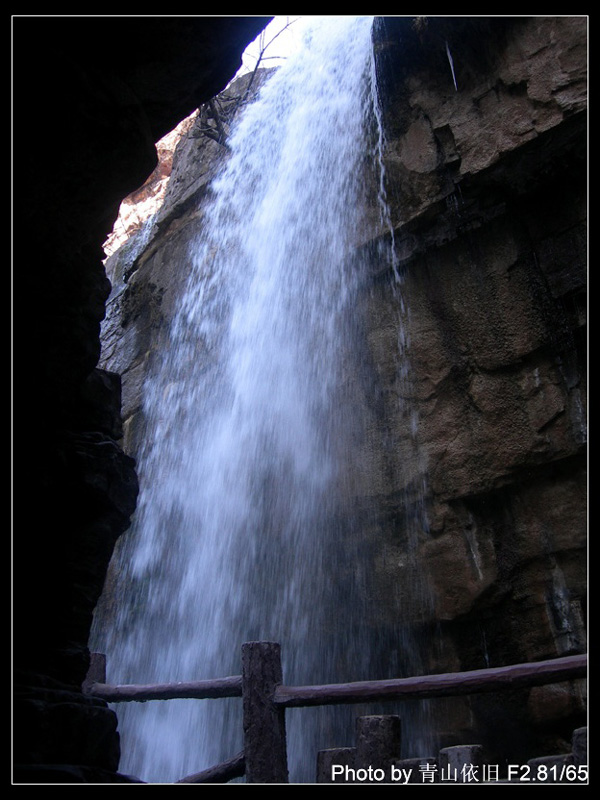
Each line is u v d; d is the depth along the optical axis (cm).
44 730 330
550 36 878
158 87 431
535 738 820
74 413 431
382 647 977
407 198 1033
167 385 1427
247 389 1256
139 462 1422
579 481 862
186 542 1273
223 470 1245
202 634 1187
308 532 1088
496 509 921
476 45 944
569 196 893
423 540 955
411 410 1008
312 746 1015
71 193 380
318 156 1245
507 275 945
